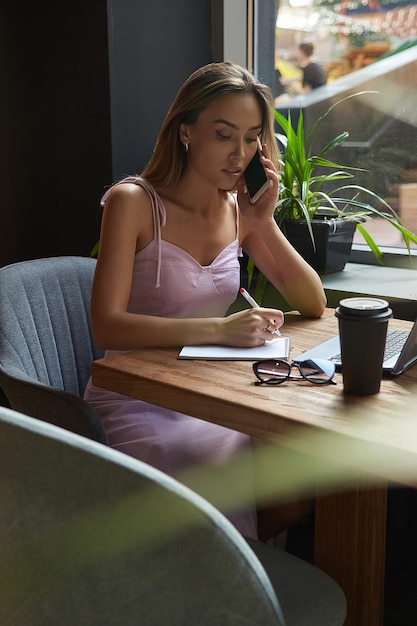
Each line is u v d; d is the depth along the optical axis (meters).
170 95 2.86
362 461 1.26
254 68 3.01
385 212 2.81
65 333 2.11
